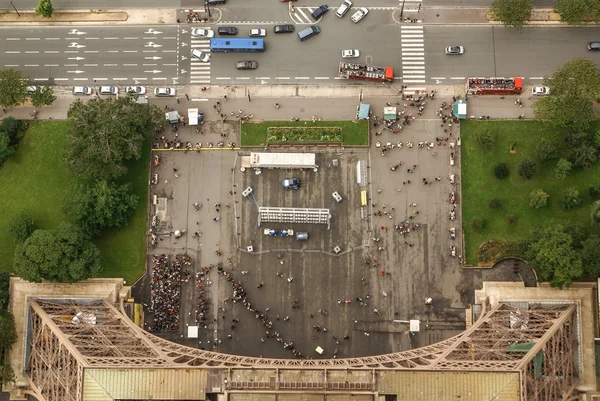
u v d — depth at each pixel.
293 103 199.88
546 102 187.38
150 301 191.62
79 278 178.50
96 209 187.38
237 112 199.62
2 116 199.75
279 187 196.00
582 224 191.88
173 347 170.25
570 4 191.88
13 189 196.38
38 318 177.12
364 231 193.75
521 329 170.00
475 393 149.12
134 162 196.88
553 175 195.12
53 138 198.75
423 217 193.88
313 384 152.00
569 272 175.12
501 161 195.75
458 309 189.88
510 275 190.38
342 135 197.50
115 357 157.88
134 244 193.75
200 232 194.75
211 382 152.12
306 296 191.75
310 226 194.12
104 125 183.25
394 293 191.25
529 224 192.88
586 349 175.00
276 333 190.00
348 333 190.25
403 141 197.25
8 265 192.88
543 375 160.88
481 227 192.75
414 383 150.62
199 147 197.50
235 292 191.25
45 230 183.00
